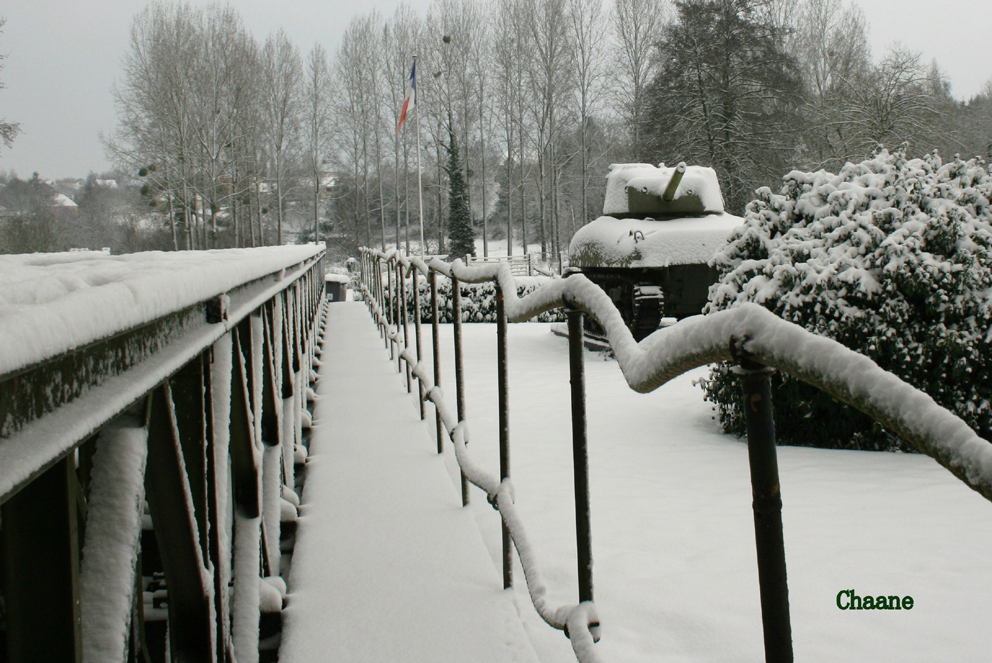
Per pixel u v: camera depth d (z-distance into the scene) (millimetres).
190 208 44438
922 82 29812
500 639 2234
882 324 5629
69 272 1192
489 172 54750
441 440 4219
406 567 2748
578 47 40281
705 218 12078
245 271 1949
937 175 6289
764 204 6777
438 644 2215
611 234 11500
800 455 5617
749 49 34281
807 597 2990
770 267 6160
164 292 1148
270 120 48062
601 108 41781
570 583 3115
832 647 2586
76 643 957
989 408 5387
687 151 33562
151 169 43531
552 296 1961
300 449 4020
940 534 3703
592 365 10508
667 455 5426
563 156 46594
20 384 734
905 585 3070
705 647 2566
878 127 29094
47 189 63000
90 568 1089
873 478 4867
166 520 1397
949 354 5391
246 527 2230
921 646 2566
